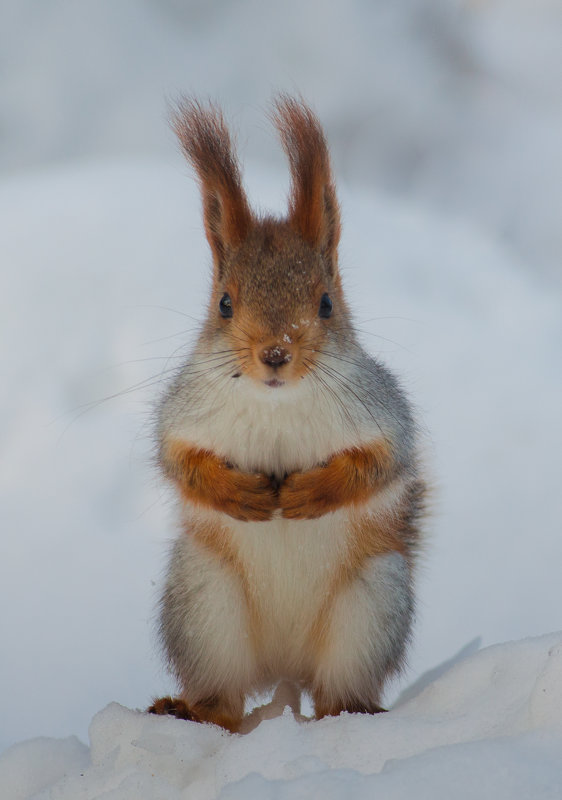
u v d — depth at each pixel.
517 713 2.25
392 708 2.32
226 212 2.32
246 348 2.29
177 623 2.33
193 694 2.32
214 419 2.31
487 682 2.27
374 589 2.32
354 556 2.32
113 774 2.26
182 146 2.35
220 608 2.32
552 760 2.22
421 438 2.37
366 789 2.21
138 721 2.29
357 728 2.26
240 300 2.30
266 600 2.33
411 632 2.34
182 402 2.32
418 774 2.21
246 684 2.33
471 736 2.25
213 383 2.31
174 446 2.32
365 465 2.31
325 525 2.32
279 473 2.32
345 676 2.32
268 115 2.46
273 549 2.32
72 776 2.26
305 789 2.21
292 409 2.30
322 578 2.32
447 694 2.28
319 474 2.31
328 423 2.31
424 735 2.25
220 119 2.34
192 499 2.32
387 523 2.33
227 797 2.21
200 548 2.33
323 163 2.33
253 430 2.31
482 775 2.21
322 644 2.33
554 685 2.24
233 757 2.25
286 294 2.30
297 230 2.32
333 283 2.33
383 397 2.32
